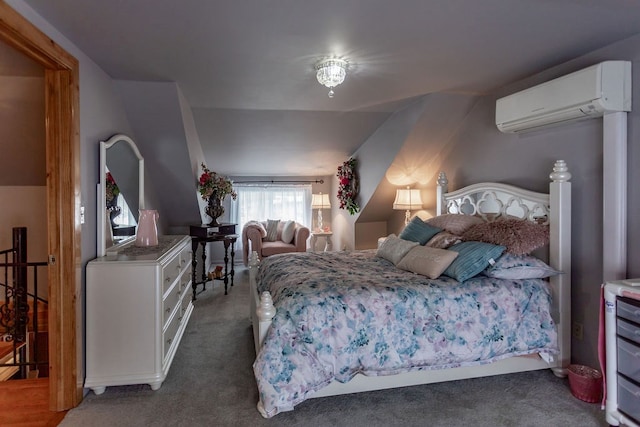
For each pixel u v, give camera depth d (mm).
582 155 2502
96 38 2156
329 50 2346
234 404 2246
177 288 3041
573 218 2572
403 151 4125
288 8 1810
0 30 1652
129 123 3398
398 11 1848
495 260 2492
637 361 1844
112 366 2354
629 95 2170
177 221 5023
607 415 1972
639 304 1819
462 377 2418
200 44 2250
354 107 3842
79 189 2260
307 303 2119
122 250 2811
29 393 2391
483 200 3350
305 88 3170
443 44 2268
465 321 2289
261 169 6211
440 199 3906
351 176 5426
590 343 2479
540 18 1935
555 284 2518
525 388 2424
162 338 2453
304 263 3021
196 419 2098
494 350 2320
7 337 3488
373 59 2506
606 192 2242
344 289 2246
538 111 2578
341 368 2098
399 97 3479
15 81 2562
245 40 2189
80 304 2275
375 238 5668
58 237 2162
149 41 2203
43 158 3299
